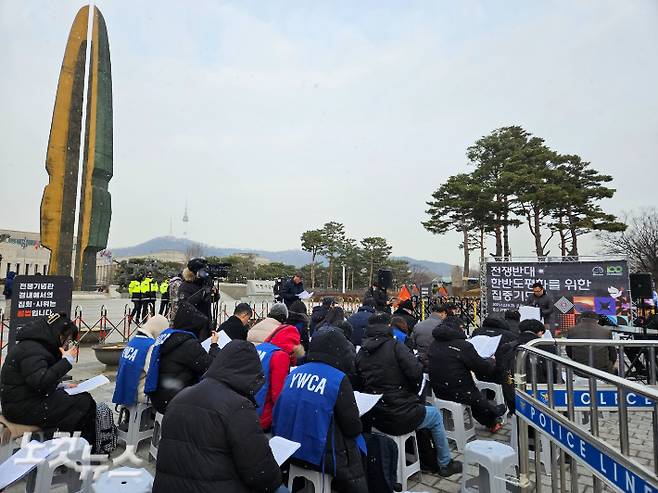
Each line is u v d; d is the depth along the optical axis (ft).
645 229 110.73
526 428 10.79
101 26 74.49
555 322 42.22
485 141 110.22
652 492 5.78
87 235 73.97
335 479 9.66
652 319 30.66
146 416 15.55
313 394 9.78
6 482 8.89
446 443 13.96
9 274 50.67
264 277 172.45
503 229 109.09
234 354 7.64
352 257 175.83
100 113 74.38
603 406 12.14
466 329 47.80
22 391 12.00
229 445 7.00
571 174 100.73
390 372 12.67
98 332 37.01
